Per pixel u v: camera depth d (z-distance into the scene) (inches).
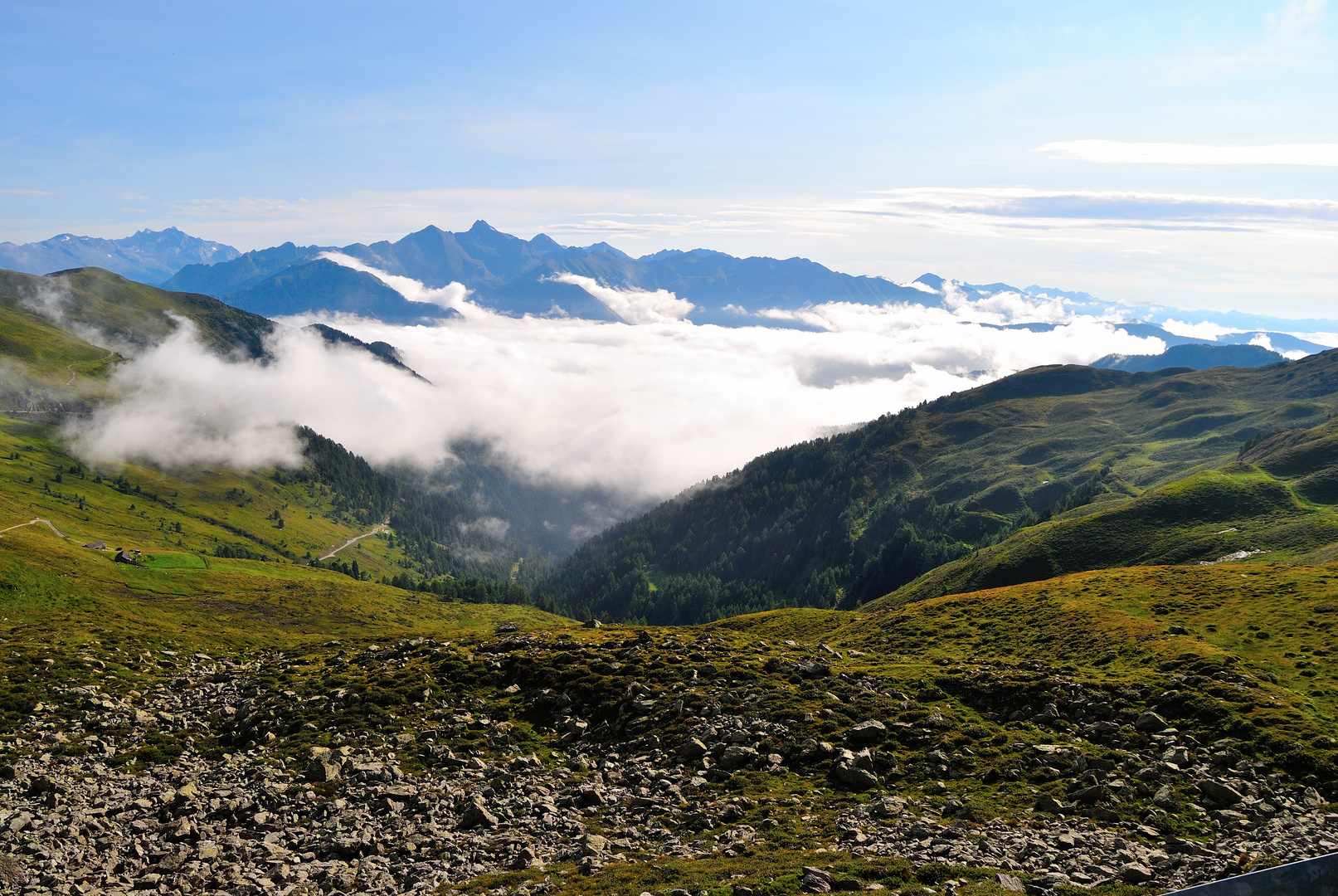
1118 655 2460.6
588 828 1325.0
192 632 4212.6
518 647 2593.5
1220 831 1211.2
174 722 2146.9
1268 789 1358.3
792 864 1053.2
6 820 1357.0
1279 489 6761.8
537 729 1999.3
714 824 1321.4
